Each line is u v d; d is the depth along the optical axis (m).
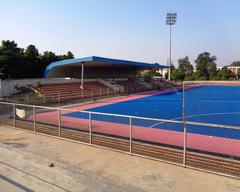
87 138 10.15
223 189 5.88
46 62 46.81
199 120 17.31
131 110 22.16
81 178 6.61
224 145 9.91
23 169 7.28
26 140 10.42
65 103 25.78
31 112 18.89
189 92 42.50
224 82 69.38
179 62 107.38
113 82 42.78
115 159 7.98
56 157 8.27
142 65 42.59
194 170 6.98
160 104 26.38
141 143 9.61
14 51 41.09
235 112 20.77
